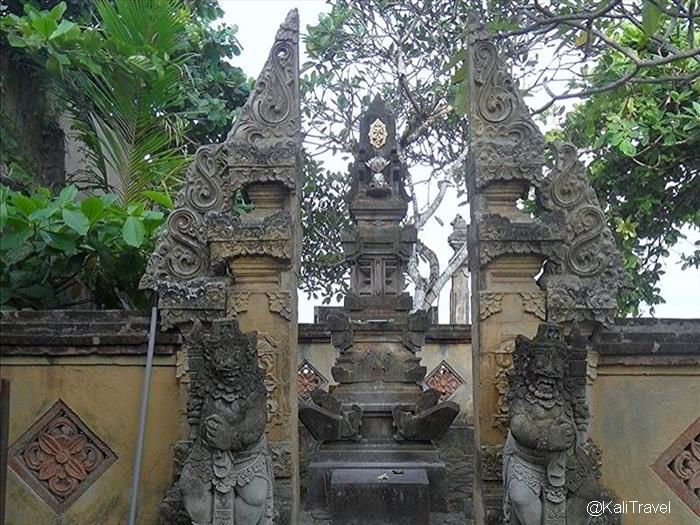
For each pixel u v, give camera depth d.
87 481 5.75
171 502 5.40
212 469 4.93
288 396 5.80
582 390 5.05
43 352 5.79
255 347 5.08
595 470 5.21
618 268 5.88
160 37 7.80
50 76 7.81
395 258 8.95
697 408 5.74
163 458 5.77
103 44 7.38
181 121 8.91
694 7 5.00
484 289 5.84
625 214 9.88
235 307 5.88
